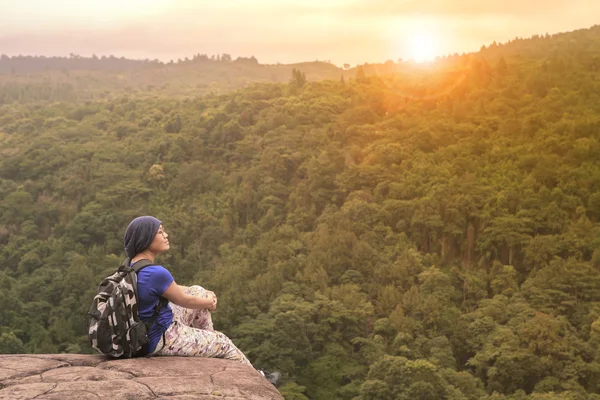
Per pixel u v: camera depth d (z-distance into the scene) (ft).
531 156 452.35
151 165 512.63
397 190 411.34
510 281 305.53
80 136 642.22
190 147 543.39
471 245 350.02
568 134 521.24
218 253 386.93
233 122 557.74
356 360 248.52
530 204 377.09
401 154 475.31
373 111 600.80
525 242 335.67
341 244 334.44
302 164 469.57
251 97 650.02
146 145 564.71
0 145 655.76
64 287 317.42
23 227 435.94
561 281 293.02
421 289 298.56
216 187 478.18
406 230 370.53
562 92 651.66
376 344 246.06
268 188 444.96
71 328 285.02
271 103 625.00
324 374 236.84
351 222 370.12
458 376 222.07
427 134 515.50
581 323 272.31
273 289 292.20
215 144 552.41
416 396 198.39
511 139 526.57
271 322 257.34
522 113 606.55
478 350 251.60
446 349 244.01
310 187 429.38
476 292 301.22
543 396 205.98
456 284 311.27
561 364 230.07
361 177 432.25
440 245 358.64
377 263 321.32
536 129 537.24
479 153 501.97
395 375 209.26
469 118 593.42
